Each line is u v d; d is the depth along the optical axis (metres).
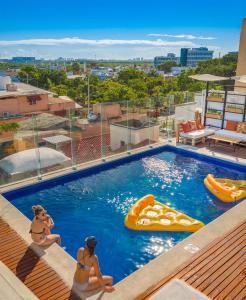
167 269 6.03
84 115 13.76
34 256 6.55
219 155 13.98
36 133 11.14
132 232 8.46
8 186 10.64
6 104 33.84
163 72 190.12
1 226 7.85
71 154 13.03
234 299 5.20
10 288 4.96
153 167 13.43
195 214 9.44
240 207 8.75
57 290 5.51
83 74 157.00
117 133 15.07
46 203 10.17
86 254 5.20
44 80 95.38
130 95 63.59
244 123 15.30
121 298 5.30
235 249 6.67
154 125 15.91
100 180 12.05
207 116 17.19
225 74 84.56
